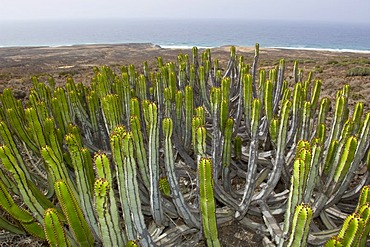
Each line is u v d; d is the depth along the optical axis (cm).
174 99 443
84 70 2441
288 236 246
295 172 238
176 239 308
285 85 522
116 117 364
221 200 333
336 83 1353
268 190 342
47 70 2659
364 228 215
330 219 349
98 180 212
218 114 341
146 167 316
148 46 5553
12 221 361
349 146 292
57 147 284
